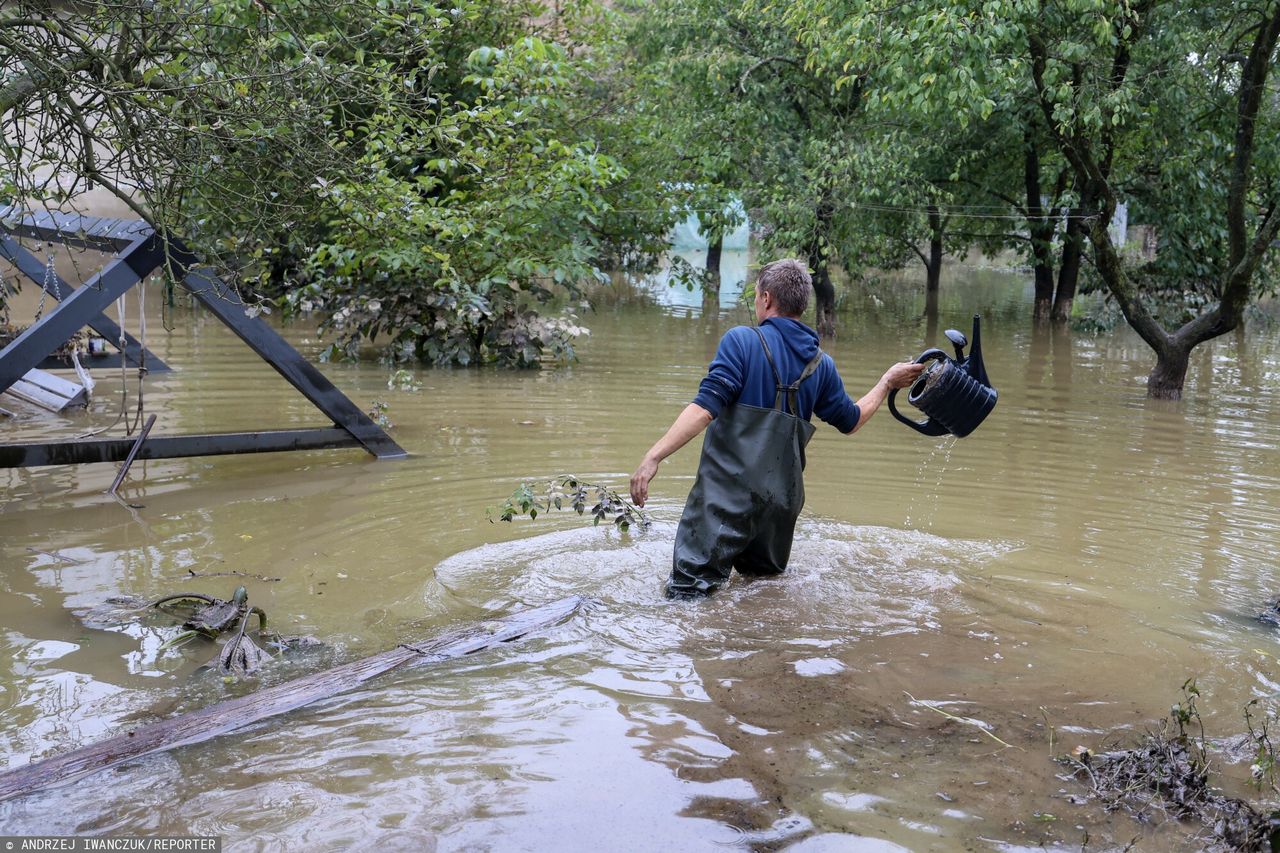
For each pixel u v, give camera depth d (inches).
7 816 109.7
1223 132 554.6
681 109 603.2
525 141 455.2
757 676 148.3
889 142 545.0
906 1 419.2
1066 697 144.4
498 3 580.7
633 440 315.6
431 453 296.5
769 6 555.5
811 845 106.5
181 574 193.3
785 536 185.5
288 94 232.2
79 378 394.6
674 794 115.7
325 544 212.4
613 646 158.2
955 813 113.7
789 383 177.2
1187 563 209.2
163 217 220.2
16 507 239.9
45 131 209.3
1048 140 637.9
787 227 568.7
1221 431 354.6
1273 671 155.4
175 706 139.4
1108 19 415.8
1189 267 633.6
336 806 112.2
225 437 269.6
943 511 244.2
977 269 1254.3
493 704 138.2
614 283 882.1
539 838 106.6
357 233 418.3
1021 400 409.7
